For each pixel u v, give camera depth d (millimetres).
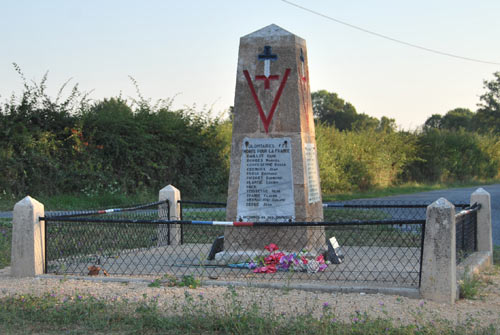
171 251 9469
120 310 5707
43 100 19906
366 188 29062
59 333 5156
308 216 7945
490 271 8086
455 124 75375
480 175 40969
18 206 7430
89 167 19906
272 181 7938
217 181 23281
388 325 5031
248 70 8086
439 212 6176
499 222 15422
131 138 21062
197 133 23141
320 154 25609
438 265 6164
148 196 20516
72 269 7859
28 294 6309
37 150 19234
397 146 32750
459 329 5082
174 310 5695
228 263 7902
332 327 5070
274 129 7973
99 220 7215
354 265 7918
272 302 5973
